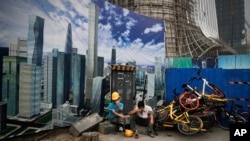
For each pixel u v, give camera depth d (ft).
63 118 20.68
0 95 15.42
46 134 18.98
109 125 20.56
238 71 24.16
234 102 23.95
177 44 53.52
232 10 256.52
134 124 20.74
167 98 27.66
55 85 19.80
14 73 16.34
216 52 73.61
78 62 22.09
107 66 25.95
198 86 26.09
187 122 19.97
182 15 58.90
